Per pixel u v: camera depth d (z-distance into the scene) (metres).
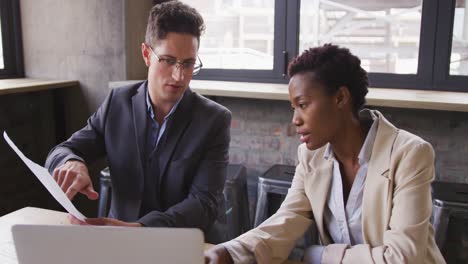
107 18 3.11
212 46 3.30
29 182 3.22
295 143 3.03
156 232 0.76
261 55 3.20
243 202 2.72
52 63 3.34
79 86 3.28
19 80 3.24
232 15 3.21
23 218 1.57
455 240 2.67
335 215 1.37
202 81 3.29
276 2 3.09
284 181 2.51
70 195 1.39
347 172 1.36
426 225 1.18
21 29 3.39
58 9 3.25
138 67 3.21
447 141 2.72
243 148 3.16
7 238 1.40
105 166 3.20
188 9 1.54
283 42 3.11
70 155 1.58
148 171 1.62
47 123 3.31
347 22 2.97
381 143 1.28
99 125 1.75
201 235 0.75
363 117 1.35
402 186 1.21
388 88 2.93
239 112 3.13
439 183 2.53
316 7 3.01
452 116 2.69
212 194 1.55
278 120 3.04
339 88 1.22
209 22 3.28
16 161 3.10
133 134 1.66
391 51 2.91
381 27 2.90
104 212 2.71
